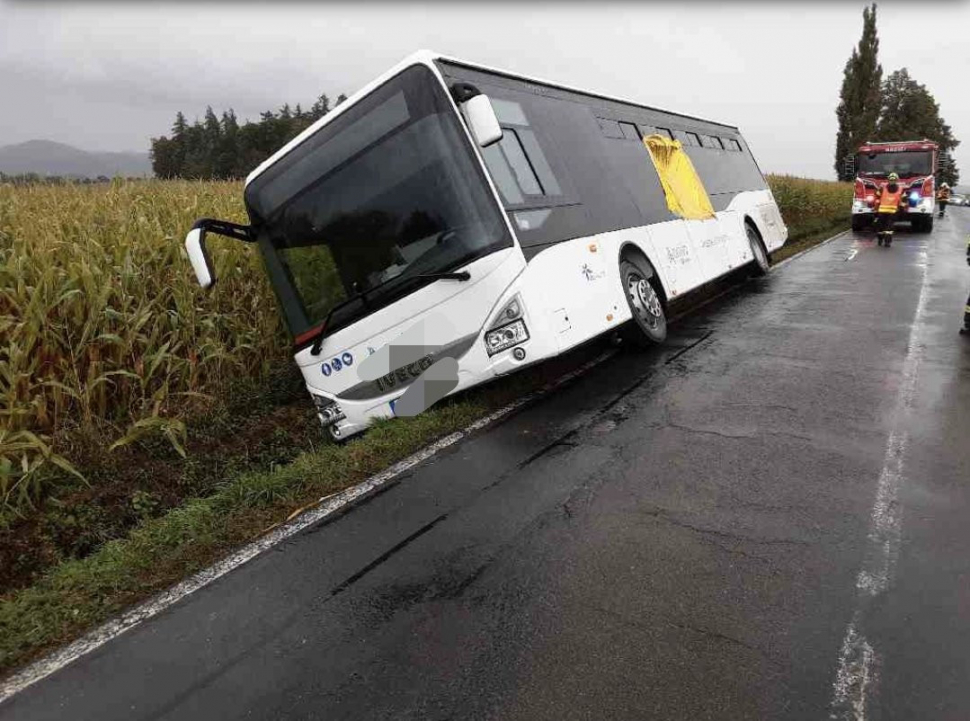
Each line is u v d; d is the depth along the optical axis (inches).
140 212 321.7
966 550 125.0
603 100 335.3
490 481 173.8
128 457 226.7
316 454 208.4
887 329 300.7
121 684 112.6
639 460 176.7
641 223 305.4
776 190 971.3
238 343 282.4
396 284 210.8
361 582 134.5
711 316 367.2
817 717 90.6
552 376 267.1
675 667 101.5
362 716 98.7
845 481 155.3
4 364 209.3
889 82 2778.1
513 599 122.5
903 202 885.8
